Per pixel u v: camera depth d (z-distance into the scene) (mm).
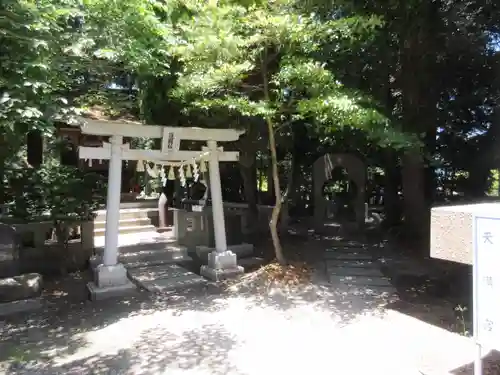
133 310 5547
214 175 7211
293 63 5777
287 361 3939
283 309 5484
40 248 7379
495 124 8680
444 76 8531
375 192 14414
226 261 7105
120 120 6465
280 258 7102
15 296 5680
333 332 4688
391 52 7246
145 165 6957
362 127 5520
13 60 3994
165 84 6973
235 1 5961
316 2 6129
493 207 2684
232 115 7086
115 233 6359
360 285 6391
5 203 8117
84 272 7566
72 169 8000
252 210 11281
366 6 6461
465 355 3971
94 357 4082
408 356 4000
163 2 6602
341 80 6832
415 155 7820
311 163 12031
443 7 7332
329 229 10531
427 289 6297
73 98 6711
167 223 11531
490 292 2350
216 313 5379
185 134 6688
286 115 7355
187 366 3850
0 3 3924
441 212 2676
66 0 4941
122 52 5223
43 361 4004
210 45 5695
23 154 10070
